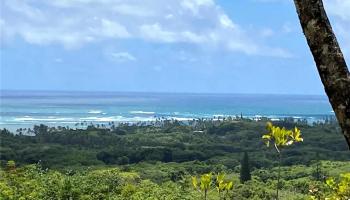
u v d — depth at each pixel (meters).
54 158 98.12
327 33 2.49
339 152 106.00
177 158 110.75
